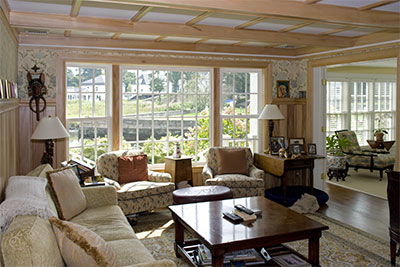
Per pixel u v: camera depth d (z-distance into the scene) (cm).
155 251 361
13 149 389
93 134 526
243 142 618
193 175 576
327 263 332
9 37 366
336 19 342
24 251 155
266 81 607
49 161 432
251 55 594
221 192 429
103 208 349
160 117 569
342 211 503
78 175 389
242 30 443
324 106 604
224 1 298
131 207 434
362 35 496
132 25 396
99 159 481
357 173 789
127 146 550
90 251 176
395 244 324
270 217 318
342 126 854
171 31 411
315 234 291
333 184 678
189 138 589
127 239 271
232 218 307
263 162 569
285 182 516
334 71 830
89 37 490
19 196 222
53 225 187
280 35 464
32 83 468
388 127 925
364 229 427
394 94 927
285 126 624
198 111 593
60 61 483
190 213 331
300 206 499
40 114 479
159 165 570
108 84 535
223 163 546
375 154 717
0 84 278
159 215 483
